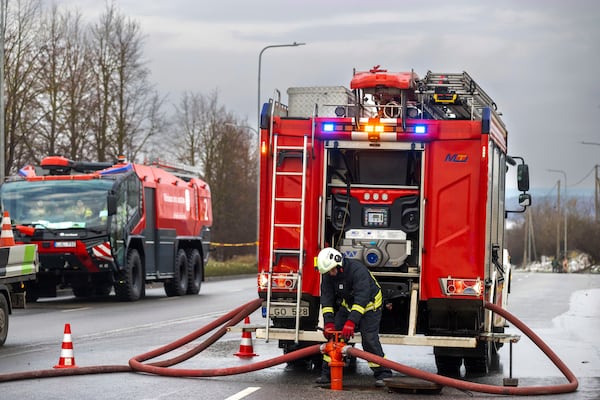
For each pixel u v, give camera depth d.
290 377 14.23
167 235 34.25
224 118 74.12
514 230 143.25
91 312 26.70
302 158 14.36
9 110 44.69
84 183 30.25
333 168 14.84
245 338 16.83
